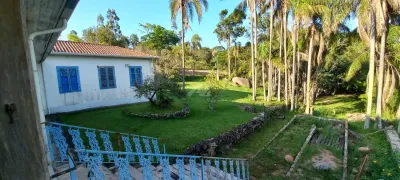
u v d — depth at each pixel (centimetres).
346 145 827
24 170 115
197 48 3850
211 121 954
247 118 1041
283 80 2062
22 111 115
